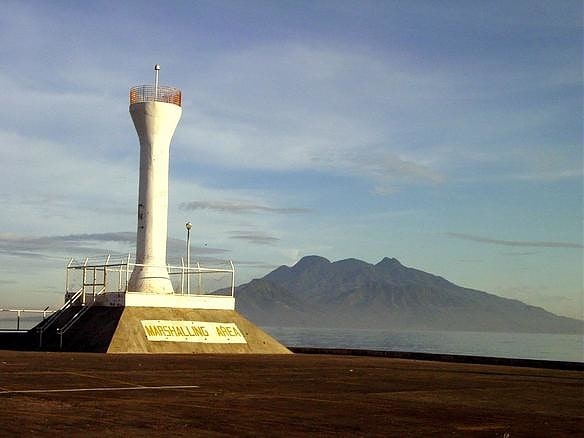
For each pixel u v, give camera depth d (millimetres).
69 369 34938
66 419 19828
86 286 58875
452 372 41125
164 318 54438
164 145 58750
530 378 38375
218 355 50969
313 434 18750
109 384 28812
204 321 56375
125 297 53969
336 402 25250
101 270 58219
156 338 52156
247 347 56062
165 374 33875
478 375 39438
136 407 22484
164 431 18453
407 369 42562
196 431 18609
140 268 57625
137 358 44094
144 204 58219
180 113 59500
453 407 24953
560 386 33938
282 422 20469
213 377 33281
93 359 42188
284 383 31562
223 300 59188
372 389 30109
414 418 22016
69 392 25859
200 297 57812
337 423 20609
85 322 54531
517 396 29125
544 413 24094
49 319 58656
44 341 54531
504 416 23094
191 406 23078
